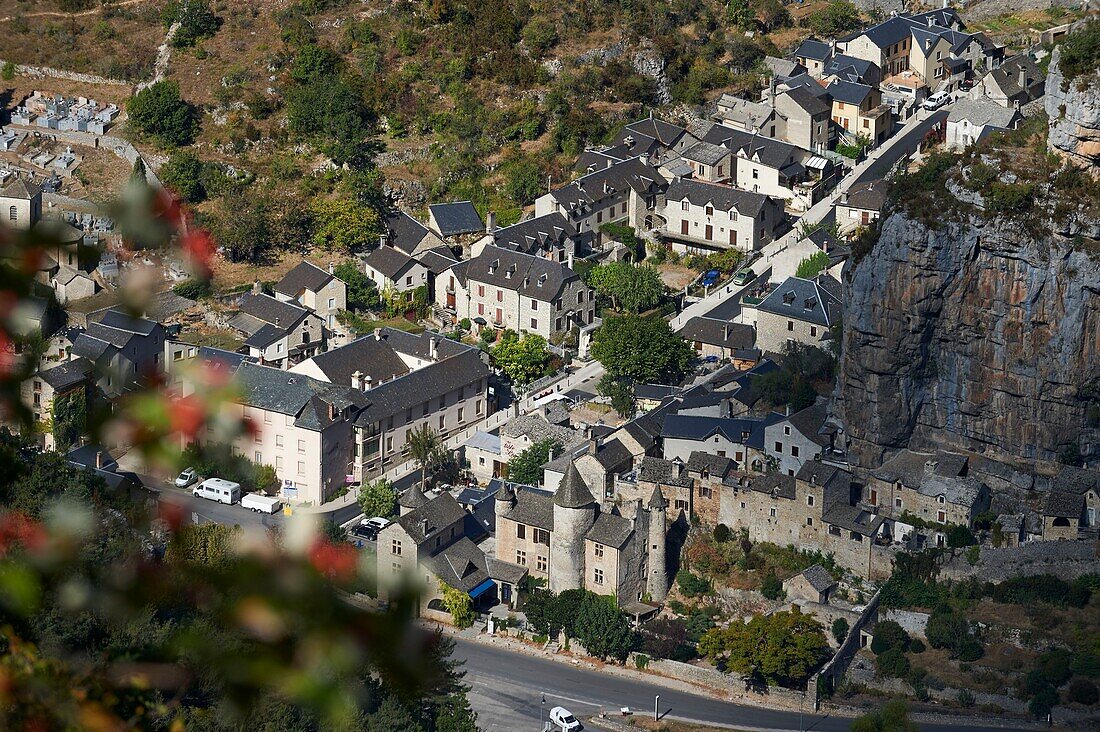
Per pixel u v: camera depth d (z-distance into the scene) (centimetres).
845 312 15188
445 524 14788
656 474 15062
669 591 14700
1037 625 13688
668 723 13212
